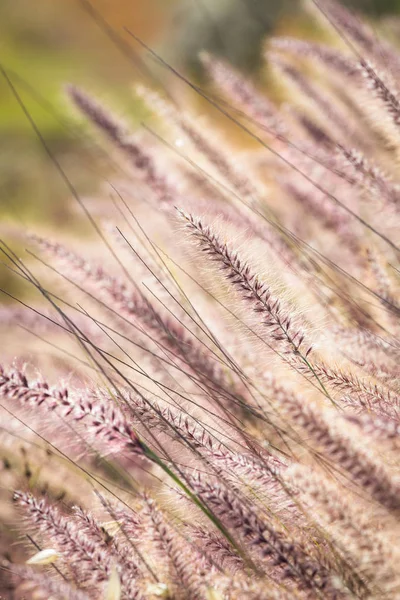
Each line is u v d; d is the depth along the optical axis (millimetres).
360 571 1076
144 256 1343
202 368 1238
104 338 1370
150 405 1104
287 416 1135
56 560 1136
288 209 1540
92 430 1032
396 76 1461
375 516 1093
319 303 1284
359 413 1083
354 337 1180
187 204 1376
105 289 1259
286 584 1074
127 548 1122
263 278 1143
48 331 1434
